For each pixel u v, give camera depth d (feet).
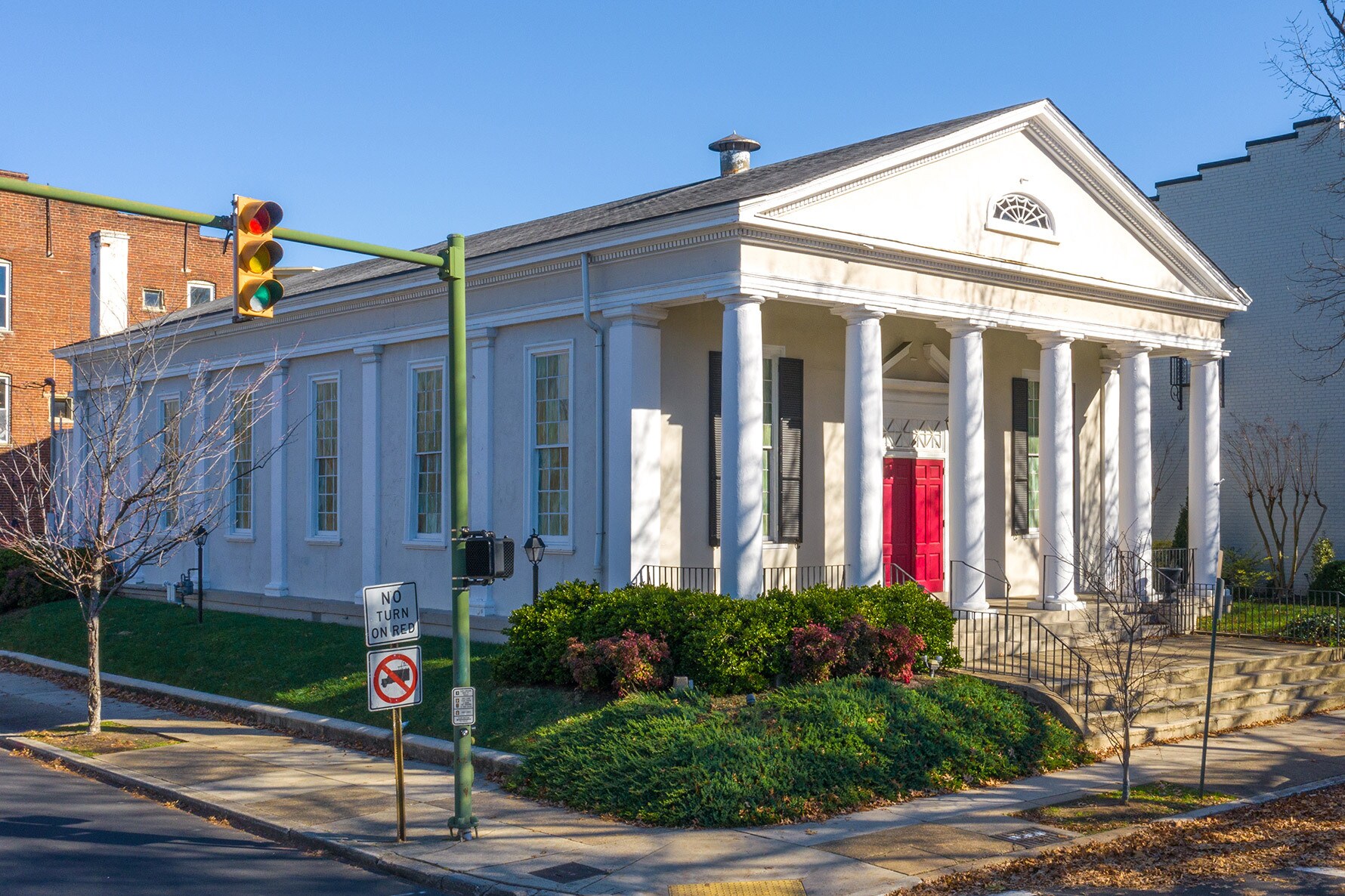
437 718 55.31
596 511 64.28
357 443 82.12
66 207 144.05
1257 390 102.63
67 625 90.33
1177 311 80.64
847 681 50.75
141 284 153.28
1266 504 96.99
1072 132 72.33
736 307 58.03
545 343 68.03
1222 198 105.29
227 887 34.91
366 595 39.17
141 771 50.47
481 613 70.28
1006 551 81.56
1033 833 39.17
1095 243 75.36
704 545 66.08
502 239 84.64
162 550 63.57
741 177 75.77
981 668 60.23
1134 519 78.23
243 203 35.42
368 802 44.68
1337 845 37.63
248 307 35.40
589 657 52.65
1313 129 98.99
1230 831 39.45
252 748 55.16
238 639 76.02
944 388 78.89
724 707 49.08
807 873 35.22
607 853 37.58
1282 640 74.59
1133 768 49.32
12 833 40.63
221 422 78.48
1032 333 73.05
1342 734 57.41
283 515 88.07
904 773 44.98
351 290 79.46
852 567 62.44
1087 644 67.51
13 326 139.33
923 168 65.82
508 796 45.42
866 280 62.90
